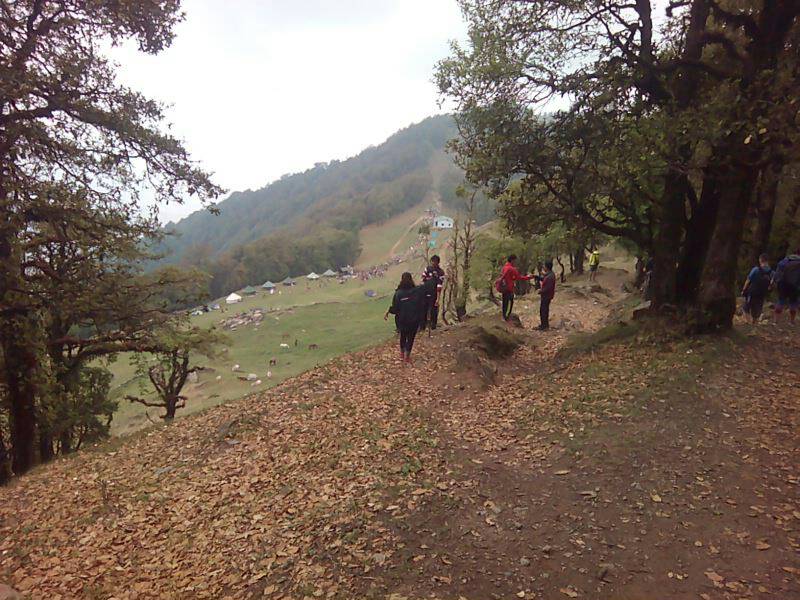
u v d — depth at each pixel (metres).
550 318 18.95
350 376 10.27
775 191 15.53
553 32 10.03
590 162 10.61
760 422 6.16
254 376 43.44
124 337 15.91
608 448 5.90
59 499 6.84
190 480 6.60
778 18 8.01
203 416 10.00
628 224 11.57
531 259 29.81
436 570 3.98
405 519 4.77
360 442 6.84
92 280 14.43
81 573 4.77
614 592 3.59
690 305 9.48
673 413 6.61
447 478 5.61
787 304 10.95
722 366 7.77
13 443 14.45
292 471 6.28
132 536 5.40
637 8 9.92
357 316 74.19
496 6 10.20
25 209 11.91
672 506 4.65
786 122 6.50
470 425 7.32
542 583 3.74
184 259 158.38
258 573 4.23
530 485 5.35
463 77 10.17
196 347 17.61
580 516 4.64
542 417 7.18
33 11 11.73
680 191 9.77
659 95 9.81
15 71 10.58
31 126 11.77
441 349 11.40
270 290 127.31
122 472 7.48
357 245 174.50
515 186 12.05
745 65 8.23
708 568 3.78
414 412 7.88
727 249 8.72
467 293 22.25
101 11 11.64
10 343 13.80
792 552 3.87
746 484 4.91
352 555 4.27
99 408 20.77
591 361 9.41
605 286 29.91
